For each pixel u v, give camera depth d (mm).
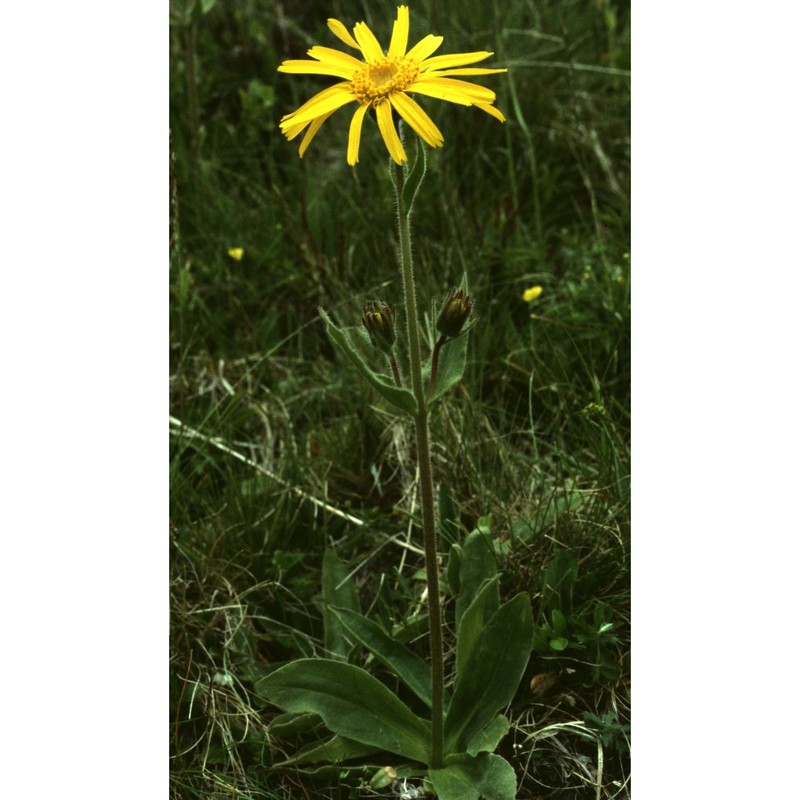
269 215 725
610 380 621
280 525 578
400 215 426
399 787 501
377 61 421
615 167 740
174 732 510
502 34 759
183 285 635
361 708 493
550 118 758
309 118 414
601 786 497
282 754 515
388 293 669
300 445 625
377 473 600
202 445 601
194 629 545
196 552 562
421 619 540
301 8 831
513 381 632
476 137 749
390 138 410
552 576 532
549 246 710
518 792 500
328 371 657
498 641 496
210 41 816
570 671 519
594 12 800
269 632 554
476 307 654
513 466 592
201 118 792
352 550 585
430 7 762
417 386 437
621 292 633
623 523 542
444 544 566
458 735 494
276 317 682
